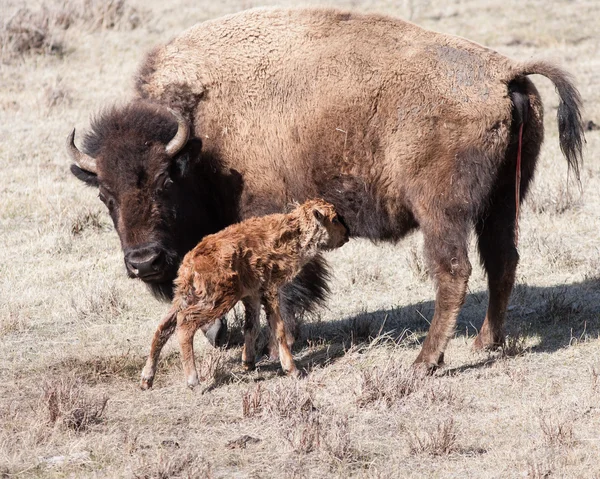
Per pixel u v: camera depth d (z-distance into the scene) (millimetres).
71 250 35719
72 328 27953
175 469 17625
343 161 24344
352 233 25422
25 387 22719
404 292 31375
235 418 20578
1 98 56656
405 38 24375
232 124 25469
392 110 23578
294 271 23484
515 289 30172
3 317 28047
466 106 22969
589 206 38688
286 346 23234
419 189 23375
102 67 63875
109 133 24062
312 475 17547
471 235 24750
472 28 71812
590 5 79438
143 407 21297
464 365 23953
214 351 25594
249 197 25609
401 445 18891
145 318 29094
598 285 30281
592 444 18375
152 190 23766
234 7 79062
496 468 17500
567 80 23594
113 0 75125
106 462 18188
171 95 25906
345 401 21469
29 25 68625
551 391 21547
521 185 24359
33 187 42344
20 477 17484
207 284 21828
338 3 78375
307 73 24719
